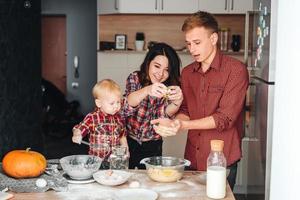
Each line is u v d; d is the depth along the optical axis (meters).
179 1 4.96
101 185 1.87
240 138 2.47
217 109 2.35
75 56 7.48
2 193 1.71
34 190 1.76
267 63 2.48
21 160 1.87
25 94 4.22
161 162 2.07
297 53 1.75
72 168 1.88
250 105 3.08
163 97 2.34
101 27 5.31
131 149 2.62
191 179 1.97
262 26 2.65
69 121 7.15
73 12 7.41
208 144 2.40
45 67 7.62
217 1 4.91
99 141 2.33
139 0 5.02
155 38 5.28
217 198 1.71
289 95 1.81
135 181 1.90
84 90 7.53
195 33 2.25
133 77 2.61
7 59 3.92
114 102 2.30
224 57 2.36
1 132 3.87
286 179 1.83
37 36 4.43
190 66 2.51
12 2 3.96
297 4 1.75
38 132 4.50
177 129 2.08
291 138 1.79
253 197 2.89
